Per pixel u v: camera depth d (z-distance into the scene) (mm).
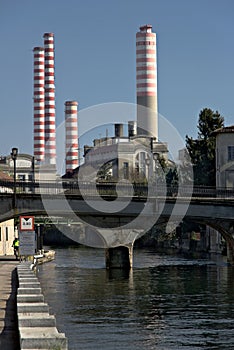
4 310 28094
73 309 39469
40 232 82625
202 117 104250
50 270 66938
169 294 47031
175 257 86375
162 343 29594
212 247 95625
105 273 63562
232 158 94500
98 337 30703
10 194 65375
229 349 28547
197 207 70500
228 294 46906
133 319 35906
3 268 52438
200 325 34219
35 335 17594
